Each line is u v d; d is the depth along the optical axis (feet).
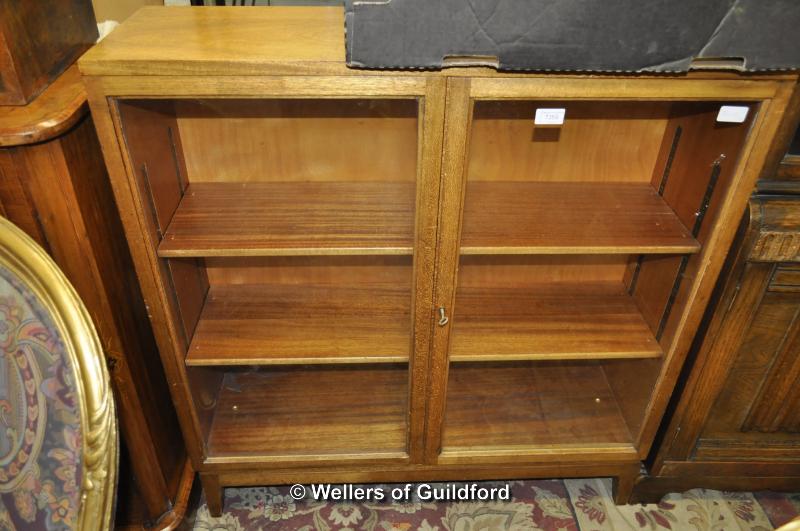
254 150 4.09
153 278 3.55
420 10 2.58
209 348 4.14
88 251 3.26
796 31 2.66
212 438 4.62
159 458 4.28
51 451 2.48
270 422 4.76
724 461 4.60
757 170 3.27
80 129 3.16
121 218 3.30
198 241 3.59
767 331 3.91
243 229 3.71
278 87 2.94
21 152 2.89
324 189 4.17
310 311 4.49
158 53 2.92
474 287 4.84
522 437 4.69
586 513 4.90
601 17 2.60
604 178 4.37
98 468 2.44
